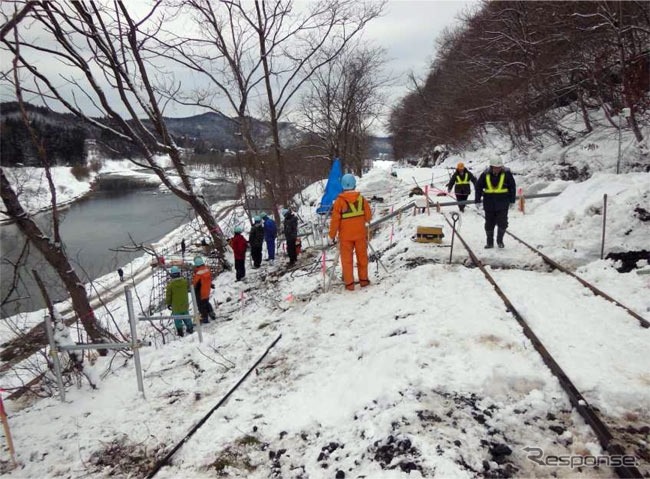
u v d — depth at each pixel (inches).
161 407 237.0
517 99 1040.8
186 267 568.4
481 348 204.4
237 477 171.9
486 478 135.9
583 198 434.0
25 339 418.0
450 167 1348.4
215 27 626.5
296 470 166.4
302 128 1118.4
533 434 154.2
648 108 692.7
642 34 724.7
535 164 857.5
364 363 222.2
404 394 178.5
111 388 265.9
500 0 1109.7
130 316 251.0
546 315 238.1
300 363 255.8
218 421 212.5
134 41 505.4
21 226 327.3
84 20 446.6
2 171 317.1
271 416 205.9
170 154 580.1
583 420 156.6
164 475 179.8
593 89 854.5
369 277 383.6
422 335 223.0
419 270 339.3
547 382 178.1
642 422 156.5
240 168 805.9
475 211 573.6
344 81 1112.2
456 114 1573.6
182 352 312.0
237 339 320.8
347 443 169.2
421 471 139.0
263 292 476.1
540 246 375.6
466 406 167.9
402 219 607.8
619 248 323.9
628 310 235.3
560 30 912.3
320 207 580.7
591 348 202.2
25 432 227.6
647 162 629.6
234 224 851.4
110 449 205.5
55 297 802.2
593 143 757.9
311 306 341.4
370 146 1854.1
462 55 1572.3
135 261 1102.4
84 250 1326.3
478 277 308.2
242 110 701.3
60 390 256.2
